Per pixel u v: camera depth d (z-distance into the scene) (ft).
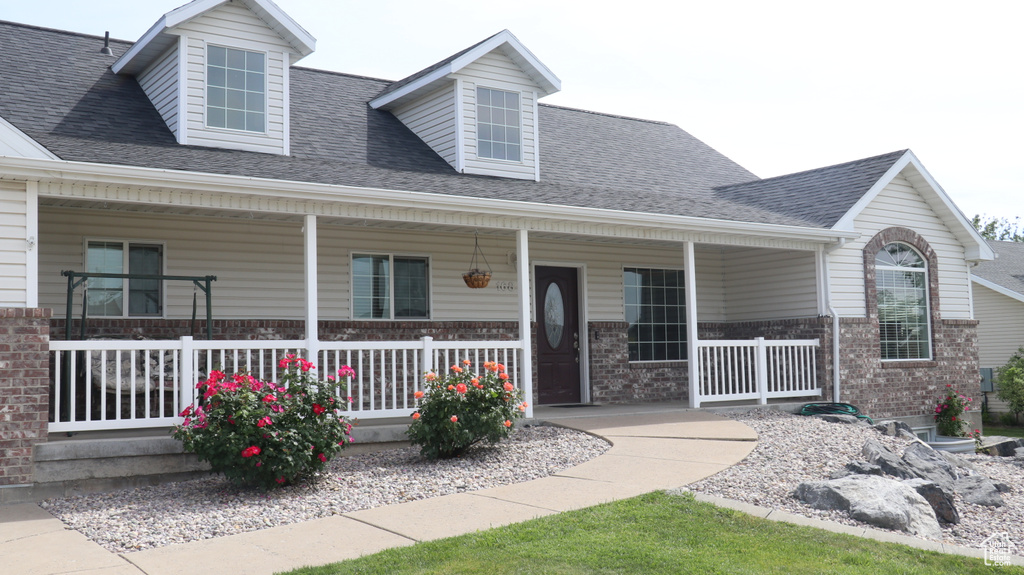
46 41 41.01
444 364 42.14
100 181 26.71
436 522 20.29
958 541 21.95
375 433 31.91
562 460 28.71
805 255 46.83
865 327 46.68
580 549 17.63
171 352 34.14
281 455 24.44
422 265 42.60
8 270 25.55
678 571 16.34
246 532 20.11
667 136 61.52
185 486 26.81
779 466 26.76
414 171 39.63
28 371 25.26
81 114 35.04
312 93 46.42
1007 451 44.65
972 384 51.67
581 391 47.57
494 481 25.79
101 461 26.35
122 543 19.54
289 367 27.96
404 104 46.78
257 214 34.81
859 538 18.85
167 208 33.76
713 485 23.98
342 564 17.01
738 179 57.72
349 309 40.14
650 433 33.06
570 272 48.06
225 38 37.19
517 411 30.86
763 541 18.48
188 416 25.93
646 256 50.42
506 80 44.45
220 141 36.52
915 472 27.25
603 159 51.75
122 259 34.94
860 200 45.75
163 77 37.70
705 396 41.34
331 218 35.86
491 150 43.70
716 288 52.54
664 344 50.90
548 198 38.24
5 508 24.16
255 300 37.76
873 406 46.52
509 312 44.98
